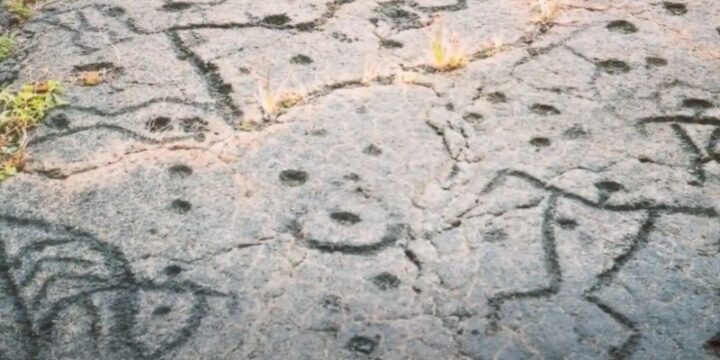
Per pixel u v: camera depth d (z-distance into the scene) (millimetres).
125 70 2863
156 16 3072
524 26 2979
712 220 2400
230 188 2504
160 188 2510
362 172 2525
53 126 2688
